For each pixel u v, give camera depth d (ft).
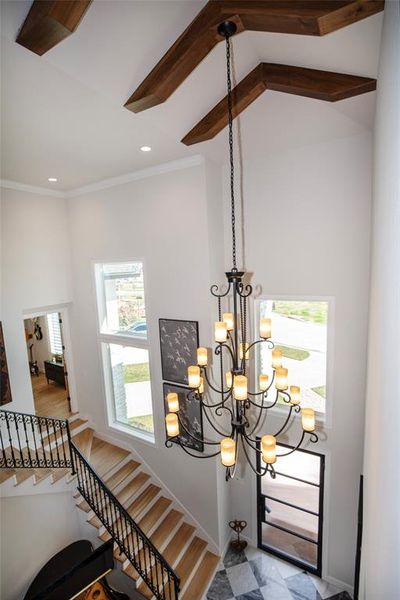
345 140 10.50
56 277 17.03
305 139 10.82
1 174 13.64
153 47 6.47
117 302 16.69
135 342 15.64
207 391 13.30
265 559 13.99
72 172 13.60
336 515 12.19
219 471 13.78
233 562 13.91
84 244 16.80
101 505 13.62
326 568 12.78
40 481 13.12
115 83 7.18
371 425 5.37
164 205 13.38
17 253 15.31
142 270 14.79
